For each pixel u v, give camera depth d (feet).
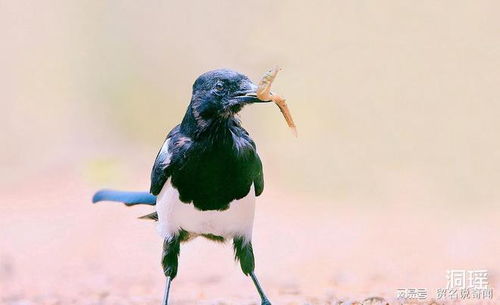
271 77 21.36
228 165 21.99
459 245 42.75
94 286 33.91
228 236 23.47
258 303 26.89
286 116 21.86
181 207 22.68
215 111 21.84
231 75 22.03
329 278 34.37
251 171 22.43
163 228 23.38
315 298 27.84
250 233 23.41
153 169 23.20
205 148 21.89
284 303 26.76
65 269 38.42
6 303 29.76
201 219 22.88
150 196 27.55
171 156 22.30
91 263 39.91
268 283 33.91
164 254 23.29
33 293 32.12
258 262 39.93
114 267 38.88
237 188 22.35
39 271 37.93
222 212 22.70
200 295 30.58
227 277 36.01
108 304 28.07
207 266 38.96
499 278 33.06
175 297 30.09
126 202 27.84
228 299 28.53
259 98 21.40
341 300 26.40
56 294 31.65
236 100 21.68
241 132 22.63
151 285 34.22
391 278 33.99
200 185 22.17
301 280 34.22
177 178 22.31
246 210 22.90
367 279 33.88
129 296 30.58
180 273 37.24
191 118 22.29
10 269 37.99
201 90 22.09
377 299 26.30
